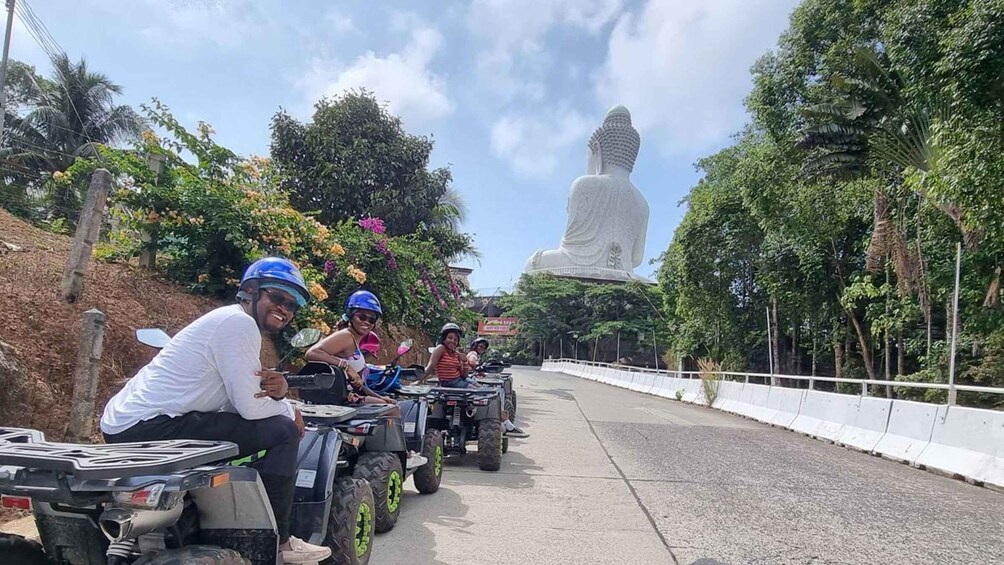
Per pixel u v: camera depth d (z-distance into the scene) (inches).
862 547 218.8
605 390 1137.4
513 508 260.5
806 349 1088.2
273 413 131.0
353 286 438.6
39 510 107.5
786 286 848.3
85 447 104.4
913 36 487.5
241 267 375.2
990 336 567.2
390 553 199.2
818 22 684.1
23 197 649.0
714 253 1010.7
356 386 215.0
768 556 206.1
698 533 229.9
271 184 420.5
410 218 733.9
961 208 440.5
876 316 707.4
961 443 374.3
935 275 594.9
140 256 366.9
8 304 239.8
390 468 215.2
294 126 697.6
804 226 749.9
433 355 366.0
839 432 496.4
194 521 117.0
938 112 472.4
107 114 1072.8
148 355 283.0
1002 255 531.2
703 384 836.0
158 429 121.4
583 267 2491.4
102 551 109.4
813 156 600.1
